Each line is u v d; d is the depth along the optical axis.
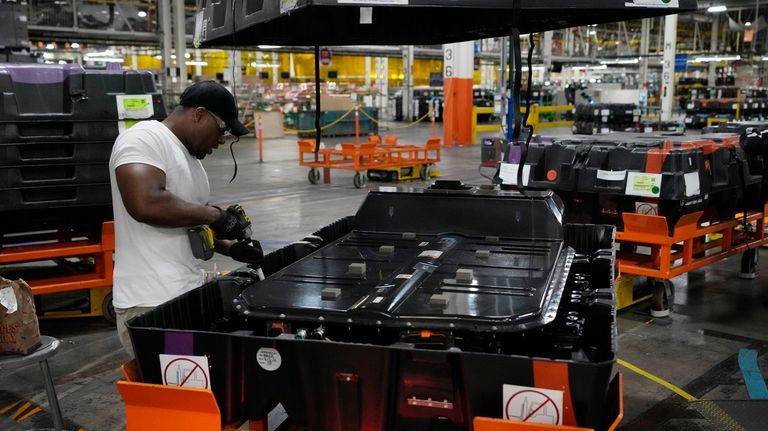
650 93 37.38
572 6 2.61
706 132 7.83
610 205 5.77
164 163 2.74
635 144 5.69
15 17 6.46
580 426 1.85
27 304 3.24
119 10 25.64
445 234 3.29
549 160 5.88
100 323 5.61
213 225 2.79
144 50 34.56
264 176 14.41
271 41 3.90
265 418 2.60
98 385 4.39
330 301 2.35
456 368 1.96
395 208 3.38
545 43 34.78
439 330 2.13
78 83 4.92
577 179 5.67
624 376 4.48
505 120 16.44
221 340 2.13
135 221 2.81
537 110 26.70
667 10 2.94
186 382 2.20
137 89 5.10
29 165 4.80
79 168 4.99
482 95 33.28
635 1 2.67
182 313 2.49
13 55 6.47
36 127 4.83
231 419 2.21
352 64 44.66
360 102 28.67
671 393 4.23
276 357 2.10
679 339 5.18
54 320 5.69
